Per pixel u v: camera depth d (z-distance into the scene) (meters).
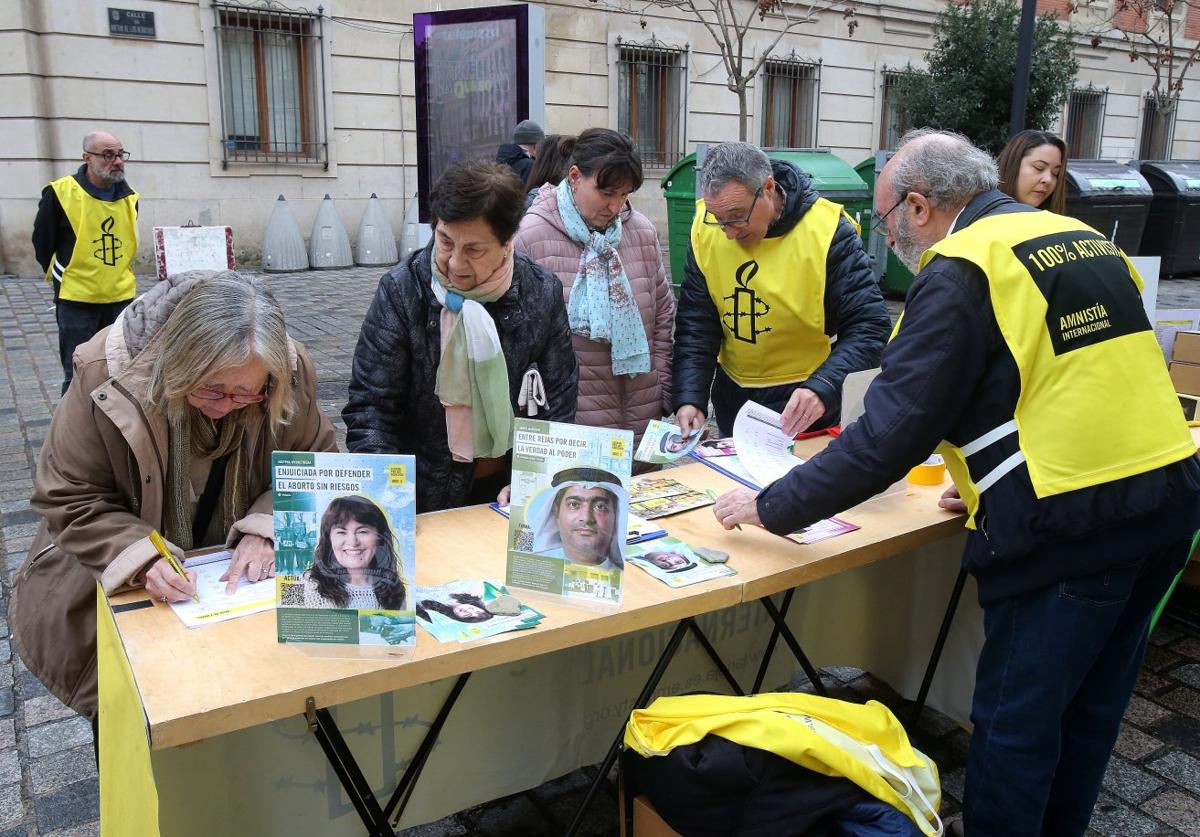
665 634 2.52
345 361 6.97
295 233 11.80
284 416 1.90
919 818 1.77
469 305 2.18
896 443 1.86
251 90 11.75
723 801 1.72
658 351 3.10
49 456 1.79
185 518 1.90
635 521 2.27
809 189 2.92
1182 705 3.00
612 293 2.84
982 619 2.67
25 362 6.85
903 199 2.08
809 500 1.98
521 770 2.33
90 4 10.47
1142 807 2.50
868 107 16.78
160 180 11.23
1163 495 1.79
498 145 5.20
